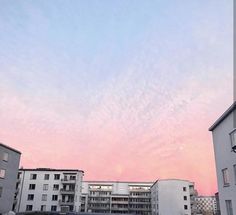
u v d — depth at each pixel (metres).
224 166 24.56
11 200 43.88
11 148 45.00
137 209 97.12
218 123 26.31
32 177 71.69
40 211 66.44
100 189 101.19
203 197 93.31
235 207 21.95
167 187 76.56
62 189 70.44
